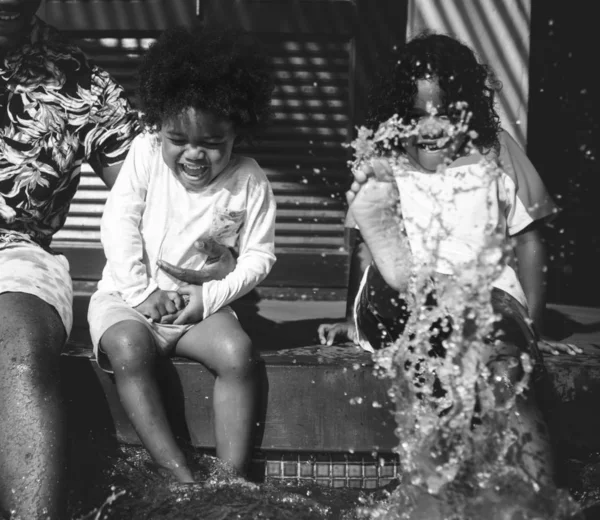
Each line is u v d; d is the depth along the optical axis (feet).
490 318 8.50
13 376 8.23
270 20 13.76
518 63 12.79
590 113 15.43
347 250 14.05
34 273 9.13
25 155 9.72
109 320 8.91
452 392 8.48
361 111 13.88
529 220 9.91
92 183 14.02
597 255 15.47
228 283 9.33
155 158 9.53
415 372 9.12
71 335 10.87
